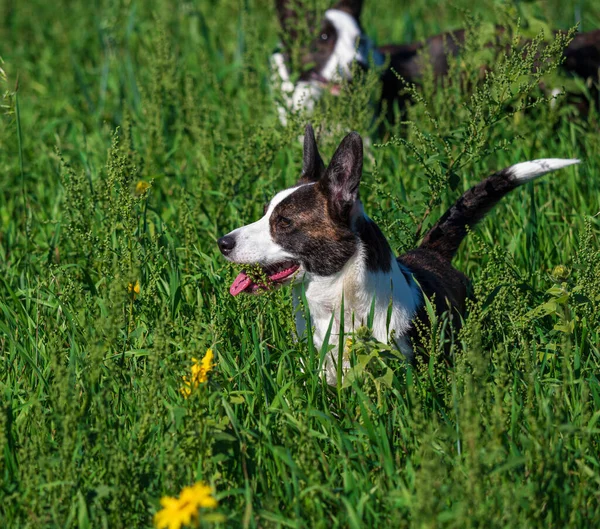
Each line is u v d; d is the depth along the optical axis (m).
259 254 6.07
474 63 9.06
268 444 4.69
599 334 5.89
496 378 4.92
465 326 5.42
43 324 6.23
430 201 6.96
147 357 5.79
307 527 4.32
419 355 5.93
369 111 9.69
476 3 14.56
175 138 10.05
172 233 7.35
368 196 8.05
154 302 6.20
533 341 5.50
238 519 4.32
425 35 13.91
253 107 10.05
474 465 4.12
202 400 4.73
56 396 4.68
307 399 5.37
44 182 9.40
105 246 6.42
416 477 4.41
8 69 12.96
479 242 6.78
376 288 6.00
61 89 12.12
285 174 8.80
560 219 8.17
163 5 14.48
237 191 8.28
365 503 4.38
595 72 10.95
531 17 9.78
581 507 4.48
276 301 6.07
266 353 5.64
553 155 9.08
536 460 4.50
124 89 11.45
